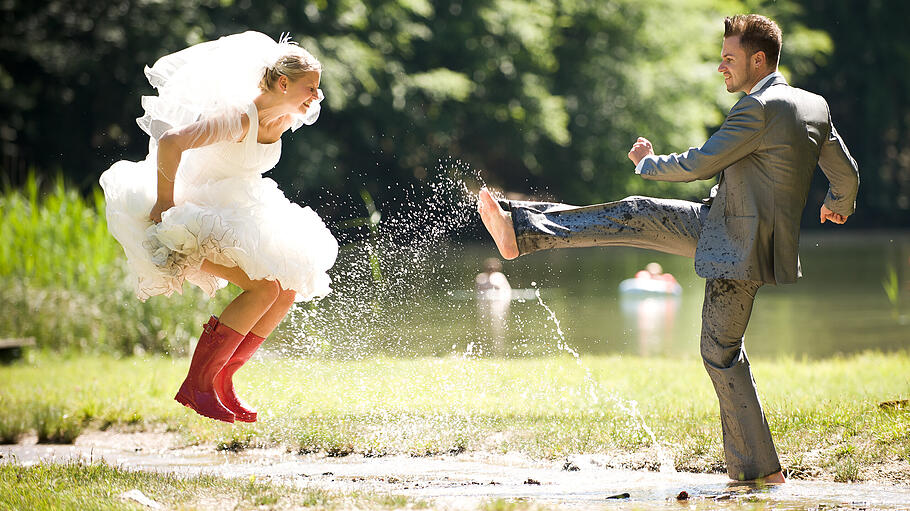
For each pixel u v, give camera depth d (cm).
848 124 9319
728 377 1071
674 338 2619
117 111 6031
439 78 6525
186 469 1193
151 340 2459
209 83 1064
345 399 1530
